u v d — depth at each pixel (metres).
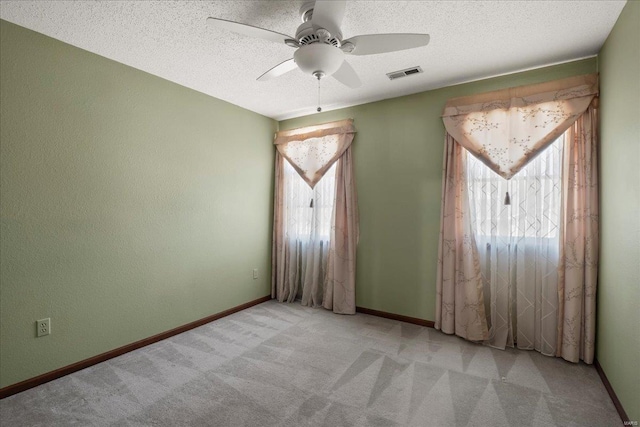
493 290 2.68
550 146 2.53
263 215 3.90
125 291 2.56
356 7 1.80
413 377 2.16
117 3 1.78
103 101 2.41
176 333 2.89
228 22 1.55
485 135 2.70
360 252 3.49
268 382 2.09
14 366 1.99
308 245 3.77
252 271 3.75
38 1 1.76
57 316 2.18
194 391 1.99
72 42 2.20
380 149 3.37
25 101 2.03
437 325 2.95
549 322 2.49
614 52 1.96
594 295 2.28
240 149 3.58
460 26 2.00
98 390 2.01
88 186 2.33
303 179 3.74
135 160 2.62
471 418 1.74
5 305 1.96
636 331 1.58
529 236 2.59
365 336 2.84
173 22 1.97
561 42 2.19
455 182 2.86
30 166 2.05
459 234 2.85
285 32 2.05
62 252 2.21
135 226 2.62
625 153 1.77
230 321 3.22
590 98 2.31
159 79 2.78
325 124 3.66
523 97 2.56
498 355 2.49
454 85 2.95
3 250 1.95
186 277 3.02
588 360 2.30
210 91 3.12
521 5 1.79
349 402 1.88
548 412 1.79
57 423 1.70
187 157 3.02
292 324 3.14
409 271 3.20
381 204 3.36
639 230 1.56
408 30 2.04
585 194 2.33
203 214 3.18
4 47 1.94
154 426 1.68
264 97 3.28
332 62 1.67
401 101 3.24
